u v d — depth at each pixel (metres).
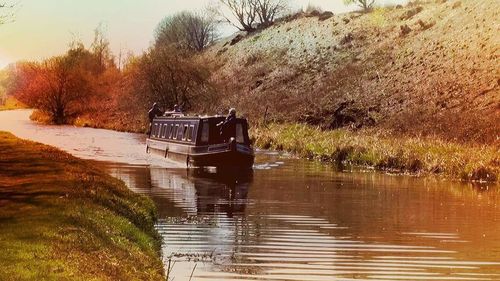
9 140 30.94
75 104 77.81
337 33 74.81
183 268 12.34
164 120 38.16
